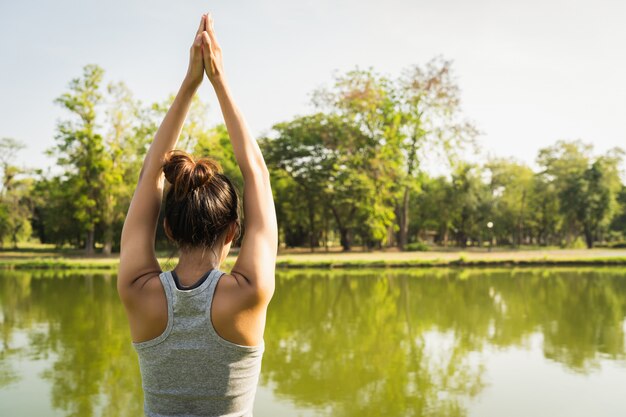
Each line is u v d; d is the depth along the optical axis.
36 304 14.62
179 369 1.16
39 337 10.26
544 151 58.12
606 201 53.09
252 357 1.19
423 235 74.94
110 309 13.72
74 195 37.69
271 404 6.30
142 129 37.81
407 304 14.66
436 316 12.73
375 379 7.34
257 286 1.17
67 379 7.37
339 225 47.03
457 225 63.25
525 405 6.29
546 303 14.75
